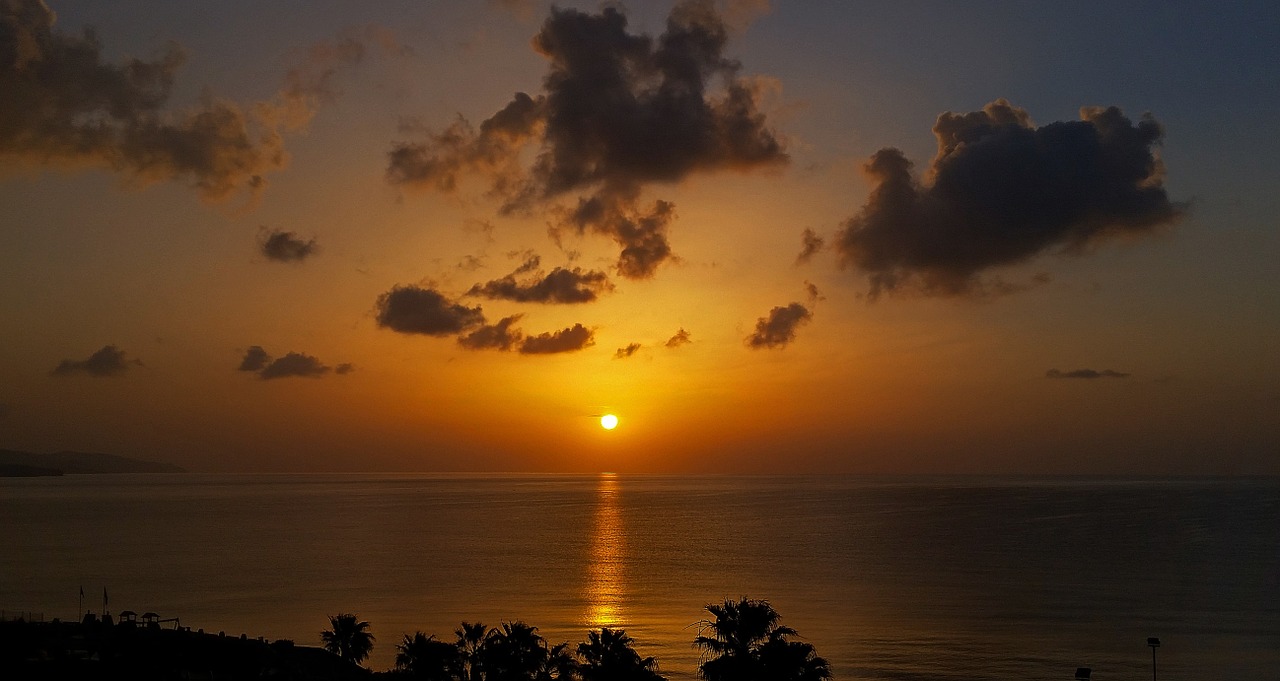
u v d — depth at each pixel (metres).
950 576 183.38
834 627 128.75
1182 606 148.62
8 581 174.12
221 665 71.50
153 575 183.62
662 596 155.62
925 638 121.06
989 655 110.50
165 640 75.44
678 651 109.50
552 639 116.88
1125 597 158.00
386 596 155.38
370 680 74.38
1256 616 139.25
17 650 69.75
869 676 99.50
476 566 198.12
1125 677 100.31
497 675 61.28
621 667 53.91
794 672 47.47
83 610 138.00
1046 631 126.25
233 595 156.12
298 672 73.75
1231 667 105.56
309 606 144.62
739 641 49.50
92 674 66.06
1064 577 182.25
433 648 67.00
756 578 179.50
